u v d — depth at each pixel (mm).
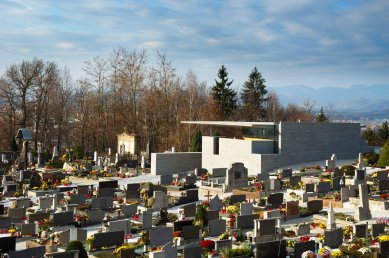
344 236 28219
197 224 29984
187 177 50312
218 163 62438
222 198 42625
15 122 84062
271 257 23672
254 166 57562
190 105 92938
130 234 28906
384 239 25031
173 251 23531
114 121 91438
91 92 91875
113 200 40781
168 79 93188
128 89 90000
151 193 43219
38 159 67625
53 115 91188
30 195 46031
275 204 37562
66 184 51000
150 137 88438
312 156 60219
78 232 27375
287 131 58562
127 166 66875
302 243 24344
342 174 49125
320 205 35656
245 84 116000
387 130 94125
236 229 30172
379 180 44031
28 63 82875
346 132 62906
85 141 95250
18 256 23031
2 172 58719
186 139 85812
